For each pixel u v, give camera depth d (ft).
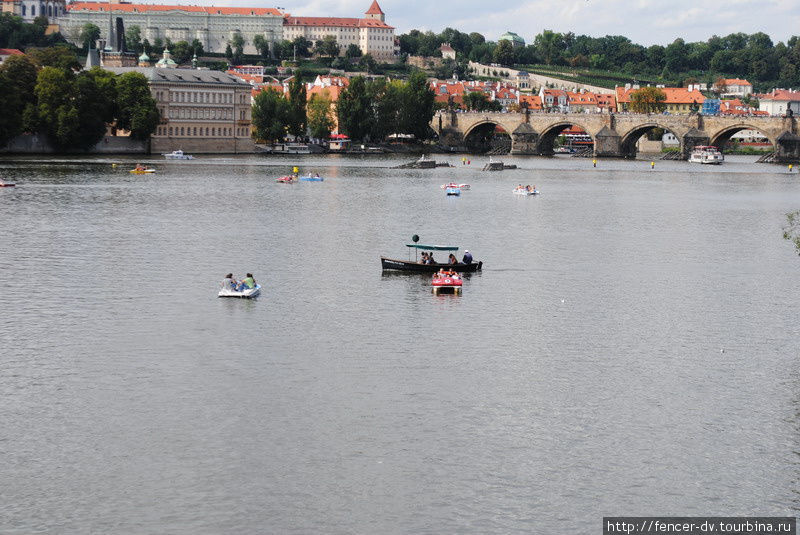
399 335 379.96
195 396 306.35
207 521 232.94
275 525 231.91
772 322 415.44
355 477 254.27
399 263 513.45
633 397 312.50
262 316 405.59
